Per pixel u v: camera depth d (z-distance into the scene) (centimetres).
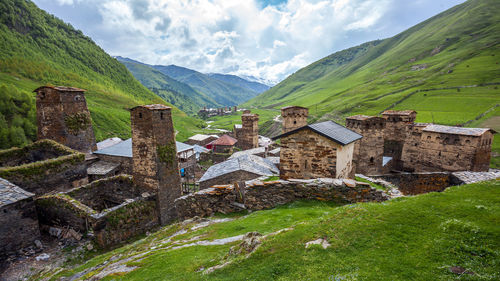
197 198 1770
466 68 14262
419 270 529
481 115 8888
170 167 2678
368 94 16462
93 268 1355
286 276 613
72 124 3581
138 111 2517
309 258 660
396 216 783
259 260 711
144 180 2631
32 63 13812
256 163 3288
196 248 1029
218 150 7719
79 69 17375
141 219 2397
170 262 912
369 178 2325
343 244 688
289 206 1418
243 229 1164
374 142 3234
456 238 613
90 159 3756
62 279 1348
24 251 1891
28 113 6272
